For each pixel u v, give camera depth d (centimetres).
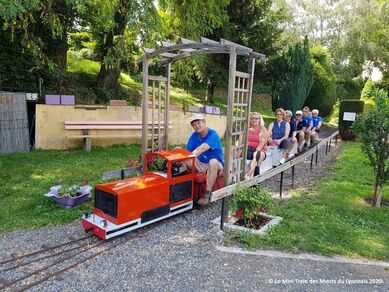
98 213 444
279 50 2070
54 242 427
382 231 480
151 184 467
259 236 438
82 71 1553
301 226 474
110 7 1019
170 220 507
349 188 692
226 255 399
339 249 414
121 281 340
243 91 522
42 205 550
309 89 1731
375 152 576
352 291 333
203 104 1861
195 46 514
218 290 328
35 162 812
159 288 329
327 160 1054
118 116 1081
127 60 1209
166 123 675
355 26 2873
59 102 979
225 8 1692
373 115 568
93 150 995
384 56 2812
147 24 981
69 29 1253
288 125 889
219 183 563
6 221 488
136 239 437
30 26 1136
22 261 379
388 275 366
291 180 779
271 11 1970
